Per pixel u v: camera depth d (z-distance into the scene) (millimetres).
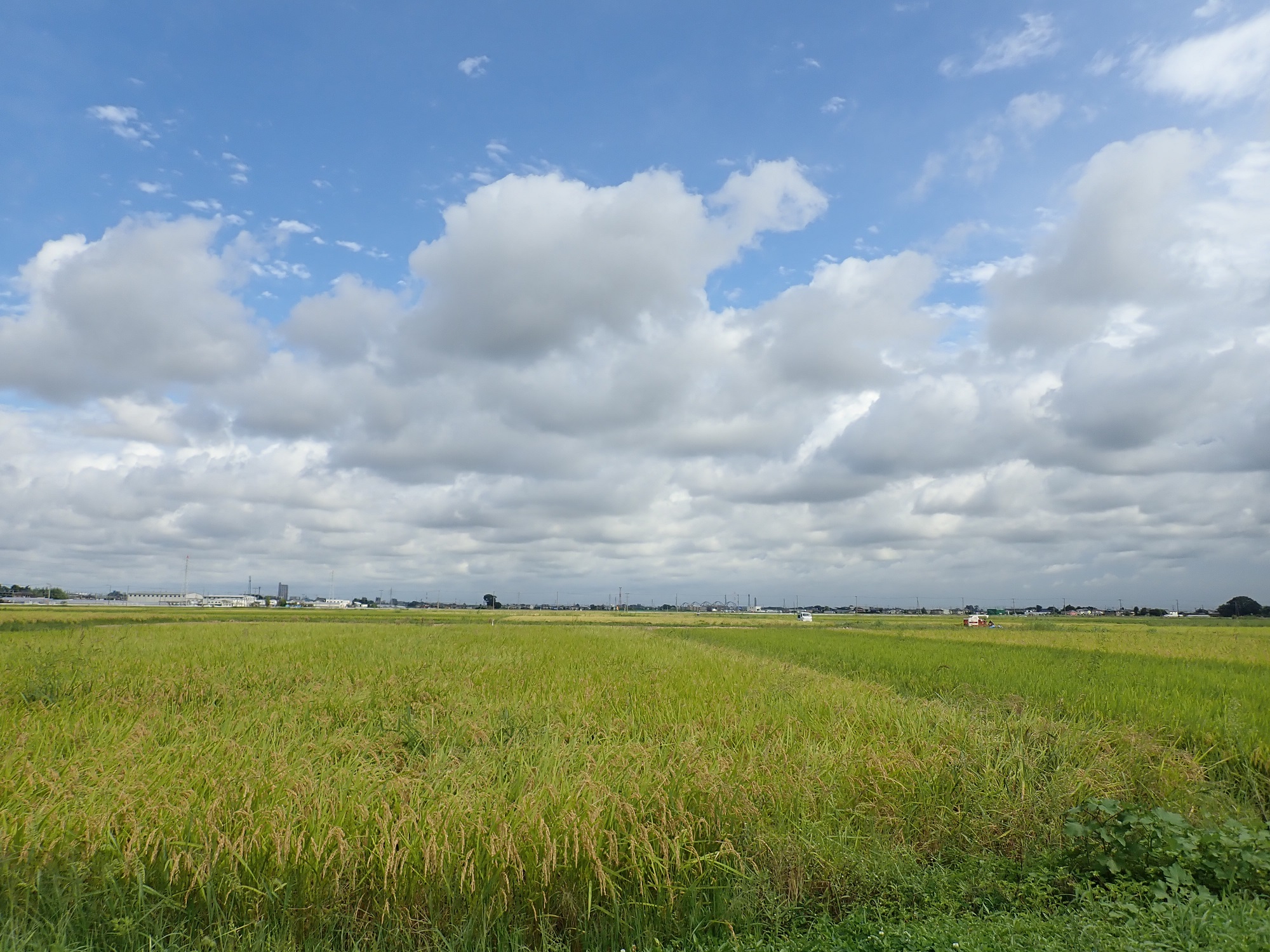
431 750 8359
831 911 5770
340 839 5066
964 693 16391
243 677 14844
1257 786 8562
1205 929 4379
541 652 22781
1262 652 29484
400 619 76750
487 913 5090
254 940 4863
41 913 4887
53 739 8062
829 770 7281
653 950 4965
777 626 68500
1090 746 8328
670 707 11344
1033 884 5523
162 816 5473
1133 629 60531
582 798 5973
